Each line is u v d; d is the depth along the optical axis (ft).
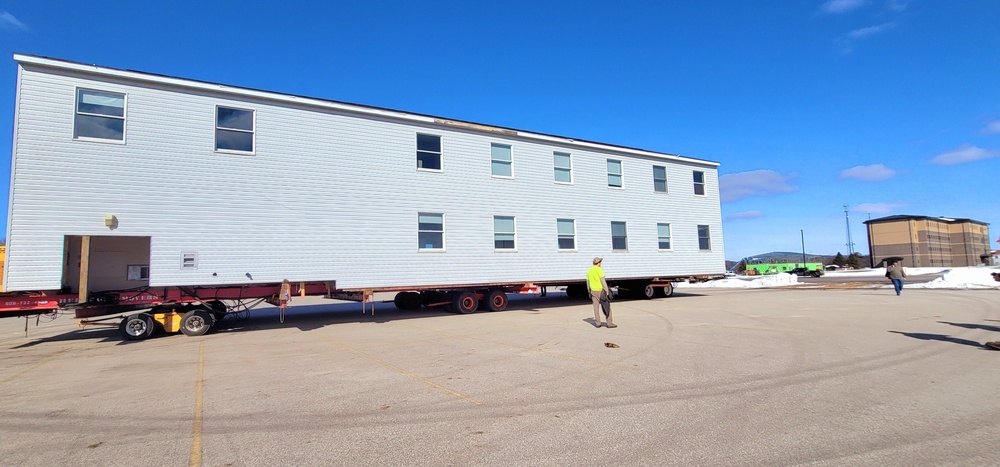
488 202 60.85
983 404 17.87
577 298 76.33
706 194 81.51
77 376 26.55
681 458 13.64
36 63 40.50
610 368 24.98
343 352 32.04
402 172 55.57
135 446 15.33
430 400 19.92
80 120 41.93
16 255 38.70
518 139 64.08
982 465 12.85
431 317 54.24
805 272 190.19
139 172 43.42
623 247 71.26
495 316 53.31
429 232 56.80
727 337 33.99
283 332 44.06
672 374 23.40
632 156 73.82
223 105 47.37
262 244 47.78
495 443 15.05
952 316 43.45
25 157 39.65
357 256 52.19
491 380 23.04
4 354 34.94
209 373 26.25
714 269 80.28
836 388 20.36
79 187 41.19
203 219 45.50
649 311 53.72
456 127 59.57
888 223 241.55
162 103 44.91
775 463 13.19
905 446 14.17
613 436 15.43
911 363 24.70
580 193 68.18
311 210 50.34
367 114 54.13
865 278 131.34
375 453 14.42
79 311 41.16
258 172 48.29
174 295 44.42
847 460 13.28
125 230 42.37
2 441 16.01
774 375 22.77
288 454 14.47
